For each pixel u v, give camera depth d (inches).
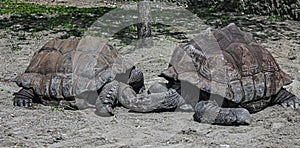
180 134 311.9
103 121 335.3
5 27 742.5
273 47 603.5
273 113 355.3
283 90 375.2
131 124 327.9
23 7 958.4
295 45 617.6
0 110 356.8
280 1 824.9
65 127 324.5
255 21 791.1
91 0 1084.5
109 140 303.4
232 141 300.2
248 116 323.9
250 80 338.0
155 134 311.7
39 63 369.7
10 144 296.2
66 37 660.1
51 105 363.6
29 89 369.4
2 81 445.4
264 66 351.9
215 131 316.5
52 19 809.5
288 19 808.9
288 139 305.3
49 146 294.0
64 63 358.0
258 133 314.8
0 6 972.6
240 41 357.7
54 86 353.1
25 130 319.3
